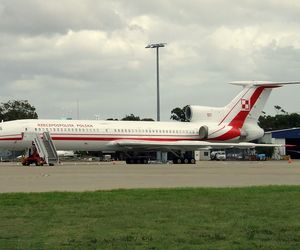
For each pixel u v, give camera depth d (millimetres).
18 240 12992
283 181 33000
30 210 18047
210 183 31141
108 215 16875
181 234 13625
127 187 28156
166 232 13891
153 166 60844
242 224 14969
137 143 70750
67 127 68125
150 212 17453
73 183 31562
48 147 65688
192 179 35062
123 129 71750
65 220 15930
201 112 77688
